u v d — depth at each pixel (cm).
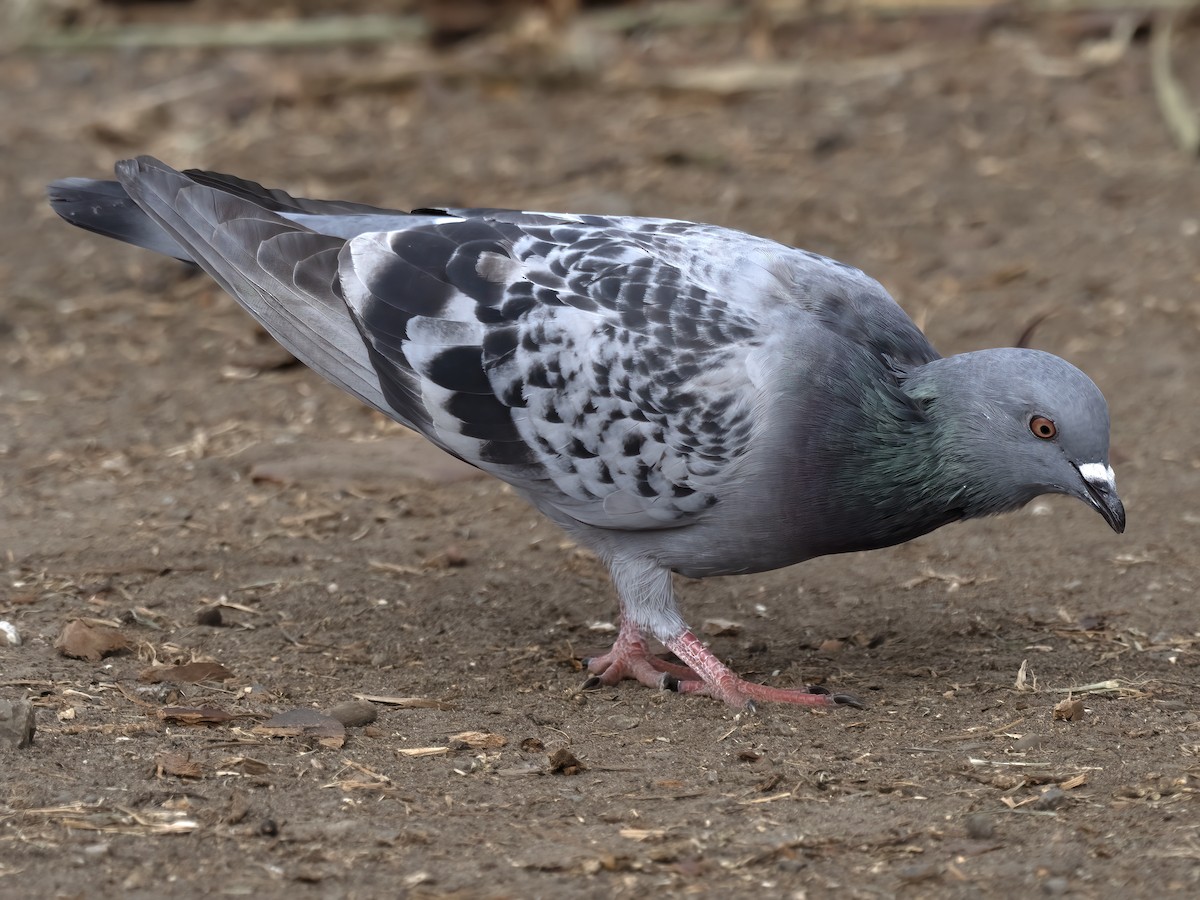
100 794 779
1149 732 880
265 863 716
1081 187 1912
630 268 963
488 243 993
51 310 1655
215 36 2433
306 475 1320
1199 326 1581
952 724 907
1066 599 1120
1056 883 696
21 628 1020
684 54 2389
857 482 923
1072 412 902
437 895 689
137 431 1406
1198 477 1316
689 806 789
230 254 1013
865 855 733
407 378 981
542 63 2281
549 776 829
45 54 2458
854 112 2153
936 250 1766
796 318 942
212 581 1125
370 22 2442
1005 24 2422
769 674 1013
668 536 971
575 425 952
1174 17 2327
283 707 920
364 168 1994
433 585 1142
